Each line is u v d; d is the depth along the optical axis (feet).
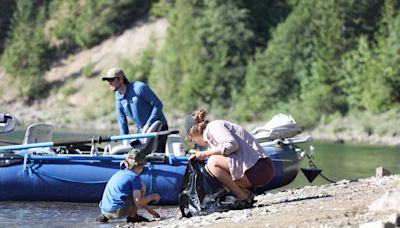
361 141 400.06
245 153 87.56
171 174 106.11
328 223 69.31
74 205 106.32
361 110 481.46
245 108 531.50
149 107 110.01
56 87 654.53
